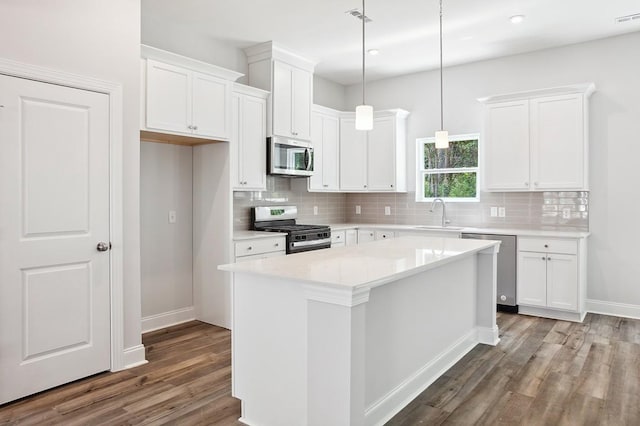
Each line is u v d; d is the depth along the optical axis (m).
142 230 3.96
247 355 2.36
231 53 4.68
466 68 5.32
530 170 4.61
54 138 2.70
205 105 3.83
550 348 3.48
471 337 3.53
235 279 2.41
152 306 4.05
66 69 2.74
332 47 4.74
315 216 5.84
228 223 4.04
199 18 3.99
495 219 5.16
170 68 3.55
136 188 3.16
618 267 4.44
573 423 2.32
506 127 4.73
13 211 2.54
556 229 4.73
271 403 2.27
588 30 4.25
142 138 3.86
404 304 2.59
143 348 3.21
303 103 4.99
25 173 2.58
